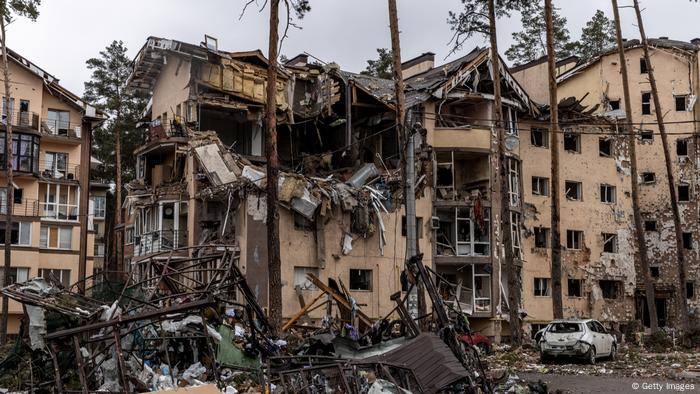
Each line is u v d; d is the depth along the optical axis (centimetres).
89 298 1708
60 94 4778
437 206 3834
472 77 3991
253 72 3906
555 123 3294
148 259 1850
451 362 1505
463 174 4097
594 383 1988
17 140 4525
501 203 3628
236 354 1716
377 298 3606
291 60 4544
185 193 3697
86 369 1537
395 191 3722
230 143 4012
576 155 4478
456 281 3925
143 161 4072
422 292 2511
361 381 1422
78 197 4800
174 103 3950
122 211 5838
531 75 4972
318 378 1435
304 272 3491
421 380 1462
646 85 4966
